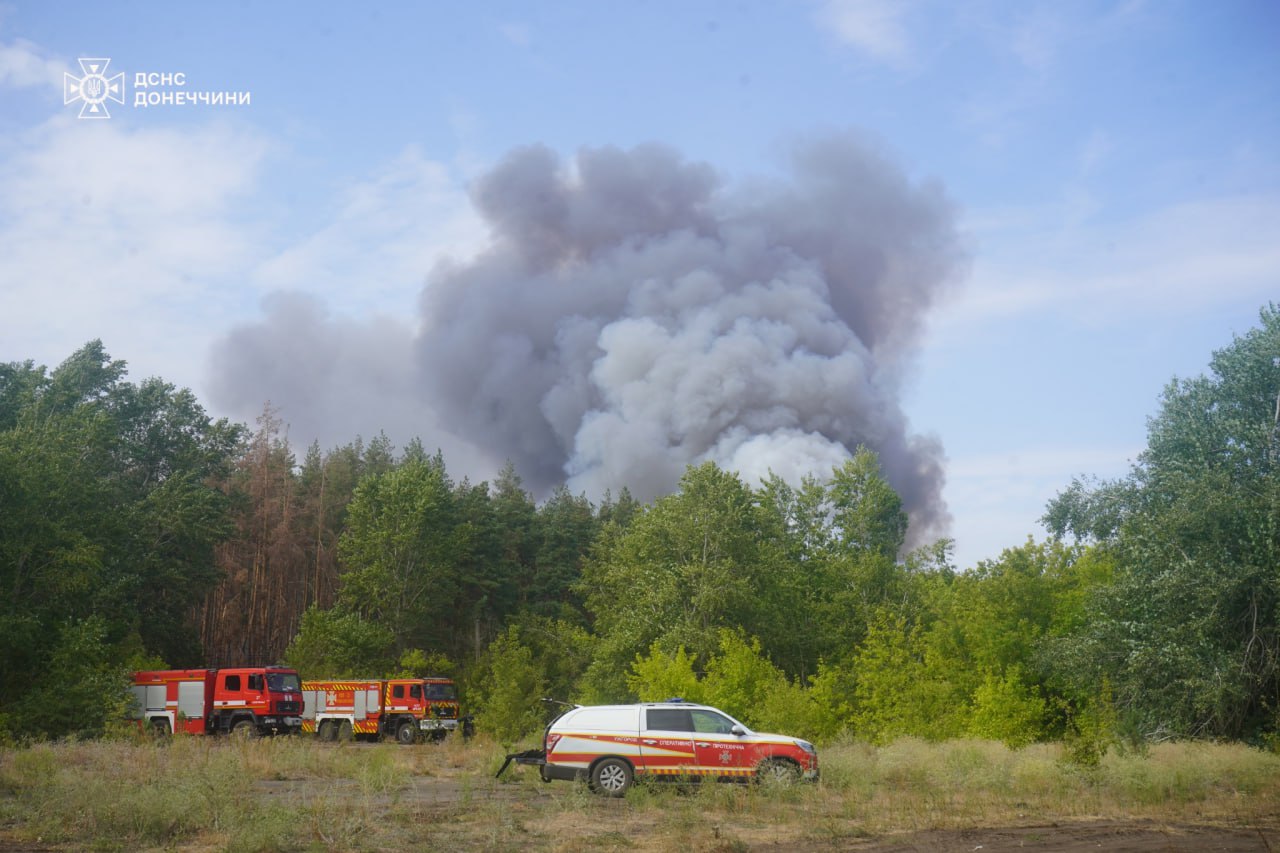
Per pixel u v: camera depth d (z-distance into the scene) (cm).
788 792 1681
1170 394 3077
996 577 3334
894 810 1538
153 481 6412
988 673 2738
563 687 5753
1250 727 2709
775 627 4741
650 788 1728
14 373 5888
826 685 2877
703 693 2878
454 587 6631
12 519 3881
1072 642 2850
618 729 1830
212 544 6006
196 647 5969
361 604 6334
